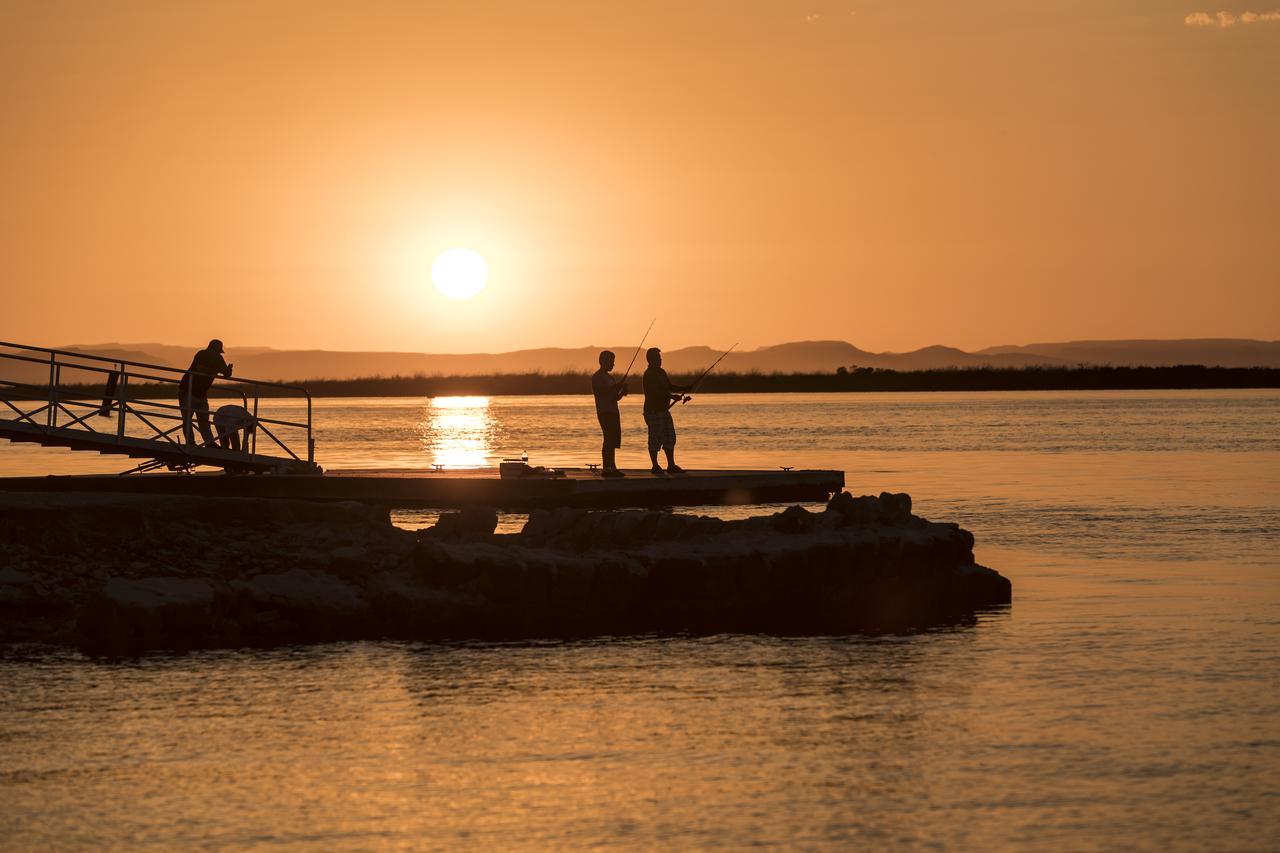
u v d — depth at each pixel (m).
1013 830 28.12
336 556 52.94
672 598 53.06
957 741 34.31
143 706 38.31
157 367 73.25
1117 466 123.50
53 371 70.25
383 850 27.28
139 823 28.75
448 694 39.81
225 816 29.19
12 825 28.64
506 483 71.31
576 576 51.91
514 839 27.84
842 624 51.06
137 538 54.91
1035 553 66.69
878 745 34.06
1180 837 27.70
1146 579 58.62
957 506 88.25
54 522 54.78
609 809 29.55
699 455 140.75
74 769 32.41
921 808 29.44
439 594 50.38
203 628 47.62
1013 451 146.50
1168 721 35.84
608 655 45.47
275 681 41.41
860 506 60.62
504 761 33.03
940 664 43.31
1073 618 50.47
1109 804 29.59
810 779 31.45
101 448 71.00
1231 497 93.69
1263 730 34.94
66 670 42.62
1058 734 34.75
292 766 32.66
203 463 74.25
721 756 33.31
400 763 32.94
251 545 55.09
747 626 50.78
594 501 73.19
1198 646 45.12
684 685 40.88
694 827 28.42
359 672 42.78
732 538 56.53
